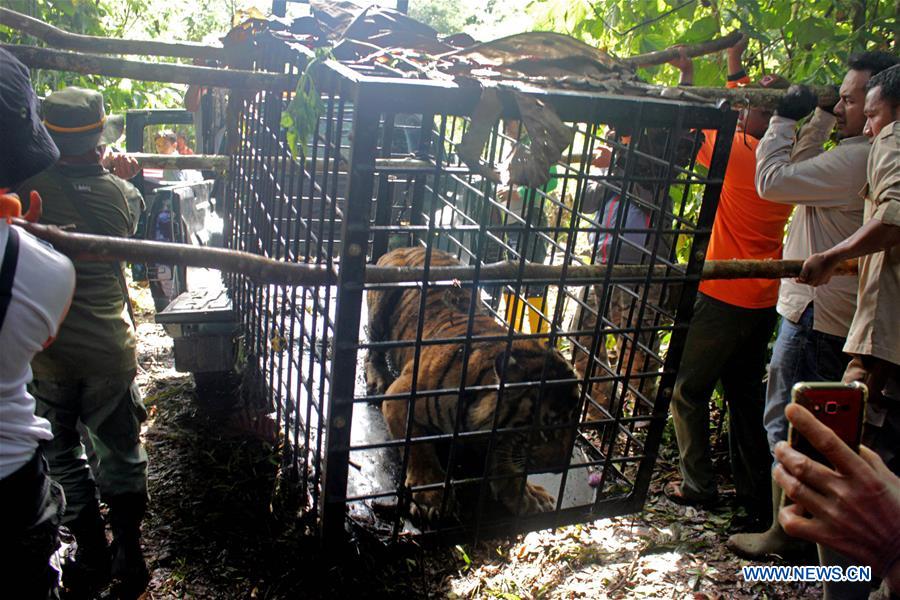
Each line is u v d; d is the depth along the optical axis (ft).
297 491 11.64
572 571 11.98
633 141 8.66
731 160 13.01
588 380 9.51
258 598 10.48
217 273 16.15
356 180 7.57
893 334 9.83
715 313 13.24
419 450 11.53
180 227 14.98
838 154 10.98
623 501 10.37
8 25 11.14
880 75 9.81
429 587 11.01
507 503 11.07
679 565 12.35
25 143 6.36
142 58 27.71
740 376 13.92
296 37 11.10
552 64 9.81
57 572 7.57
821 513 4.26
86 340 9.96
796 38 14.03
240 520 11.94
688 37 14.74
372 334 14.47
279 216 11.19
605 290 9.14
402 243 17.22
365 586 10.47
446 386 11.31
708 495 13.96
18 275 6.29
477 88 7.70
